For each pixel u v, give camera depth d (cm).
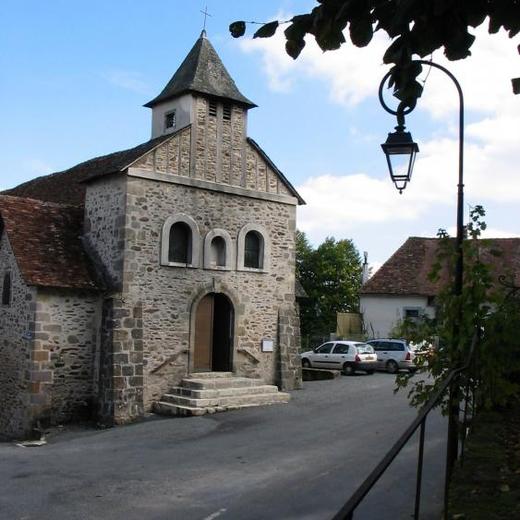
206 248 1747
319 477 918
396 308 3097
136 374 1580
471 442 607
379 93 700
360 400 1670
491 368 705
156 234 1658
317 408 1565
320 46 393
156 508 816
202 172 1748
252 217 1853
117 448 1216
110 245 1650
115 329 1568
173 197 1694
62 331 1573
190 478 959
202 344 1756
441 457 988
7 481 979
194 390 1606
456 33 377
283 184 1930
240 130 1834
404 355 2528
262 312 1862
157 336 1648
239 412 1547
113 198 1658
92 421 1602
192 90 1727
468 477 491
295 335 1917
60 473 1021
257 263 1878
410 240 3403
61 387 1565
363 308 3170
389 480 859
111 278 1631
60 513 807
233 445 1190
